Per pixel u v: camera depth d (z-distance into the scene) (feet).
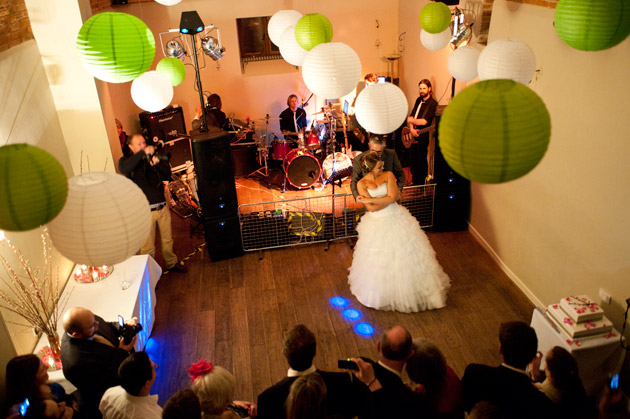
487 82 6.22
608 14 9.08
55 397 10.66
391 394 8.72
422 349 8.87
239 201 25.00
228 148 18.56
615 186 12.40
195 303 17.79
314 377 8.18
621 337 12.38
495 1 17.21
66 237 7.72
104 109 17.81
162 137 27.14
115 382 11.40
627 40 11.53
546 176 15.21
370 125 13.62
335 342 15.62
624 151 11.97
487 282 18.02
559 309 13.01
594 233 13.39
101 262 8.03
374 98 13.30
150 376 9.73
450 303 17.06
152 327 16.61
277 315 16.94
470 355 14.88
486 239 19.74
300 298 17.71
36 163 6.34
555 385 9.25
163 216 18.52
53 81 16.53
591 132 13.04
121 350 11.82
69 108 17.02
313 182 25.40
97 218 7.68
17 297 13.12
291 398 7.98
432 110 23.62
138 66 10.09
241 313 17.15
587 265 13.85
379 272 16.35
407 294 16.37
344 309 17.02
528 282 17.01
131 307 14.28
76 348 11.30
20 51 14.65
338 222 20.92
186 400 8.20
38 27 15.74
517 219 17.19
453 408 8.86
